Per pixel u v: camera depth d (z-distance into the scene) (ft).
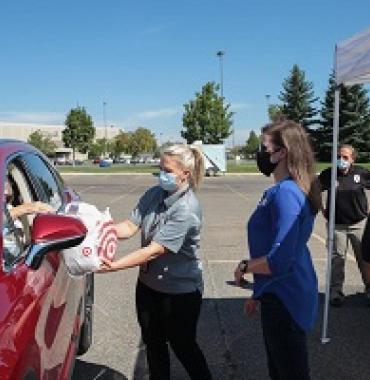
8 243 8.45
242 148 372.17
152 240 11.34
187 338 11.97
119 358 15.87
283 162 10.09
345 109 211.00
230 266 27.91
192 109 185.98
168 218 11.31
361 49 15.83
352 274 25.76
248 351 16.37
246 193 77.30
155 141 412.36
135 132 399.24
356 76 15.89
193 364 12.15
